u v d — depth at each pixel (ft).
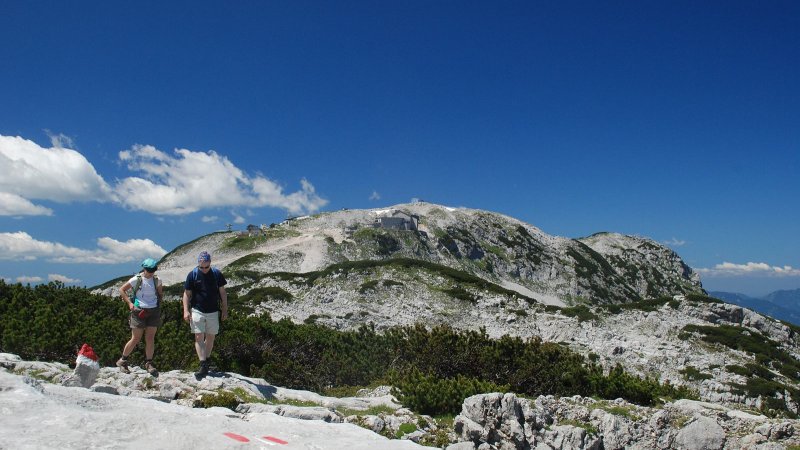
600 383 80.89
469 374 81.87
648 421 67.05
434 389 59.31
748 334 179.22
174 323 68.64
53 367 43.24
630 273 581.53
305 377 77.97
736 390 129.08
